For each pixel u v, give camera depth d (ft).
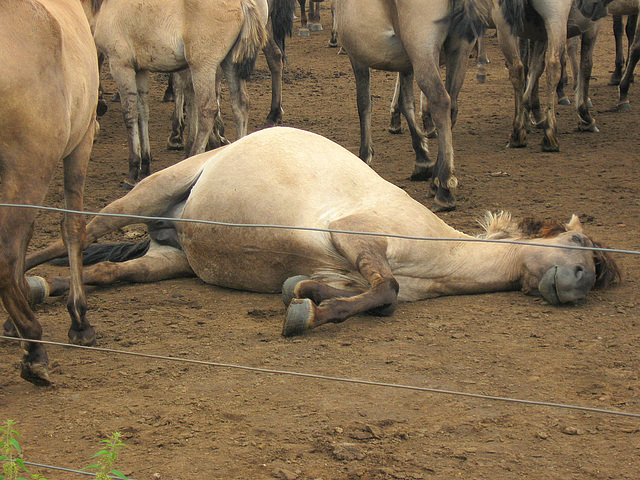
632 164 29.40
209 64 26.89
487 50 63.21
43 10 12.39
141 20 26.45
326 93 48.37
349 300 15.30
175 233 19.43
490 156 31.86
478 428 11.40
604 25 73.00
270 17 37.96
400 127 37.52
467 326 15.52
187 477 10.11
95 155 33.65
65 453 10.79
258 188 16.97
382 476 10.11
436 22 23.41
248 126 39.73
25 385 13.03
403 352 14.25
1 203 12.14
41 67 12.17
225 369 13.61
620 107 40.83
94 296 17.92
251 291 18.17
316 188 17.08
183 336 15.24
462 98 45.44
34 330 12.70
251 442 11.02
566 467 10.29
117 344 14.84
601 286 17.16
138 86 27.99
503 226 18.28
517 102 32.37
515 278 17.33
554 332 15.08
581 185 26.71
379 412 11.94
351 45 27.14
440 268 17.06
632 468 10.23
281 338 15.05
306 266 17.16
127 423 11.64
